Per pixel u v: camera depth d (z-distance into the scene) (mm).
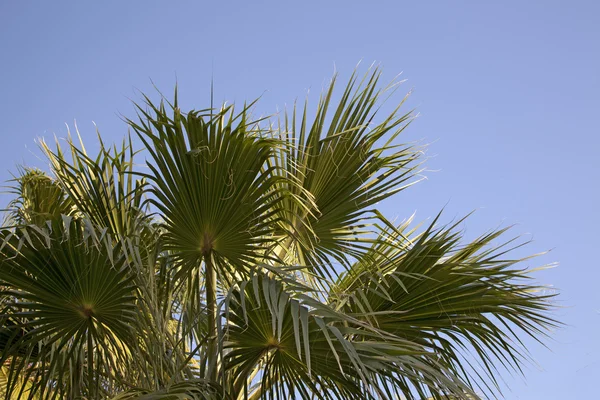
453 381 3012
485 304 3814
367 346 3037
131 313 3369
